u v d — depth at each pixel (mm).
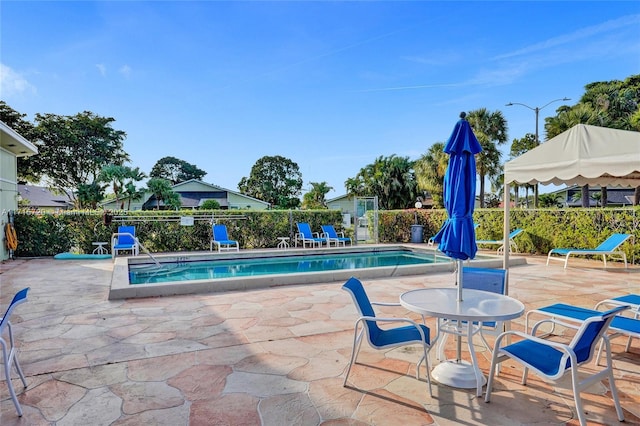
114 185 29219
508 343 4207
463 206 3326
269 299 6480
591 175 5016
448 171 3467
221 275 10055
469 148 3363
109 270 9758
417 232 16875
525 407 2953
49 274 9102
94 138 32875
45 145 30484
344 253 13953
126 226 13055
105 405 2986
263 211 15492
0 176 11695
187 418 2799
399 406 2967
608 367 2832
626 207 10977
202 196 36406
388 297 6664
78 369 3645
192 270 10852
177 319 5289
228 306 6004
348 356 3965
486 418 2797
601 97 31062
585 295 6766
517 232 12445
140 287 6609
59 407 2959
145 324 5059
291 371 3600
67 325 5012
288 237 15828
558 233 12039
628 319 3832
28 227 12664
